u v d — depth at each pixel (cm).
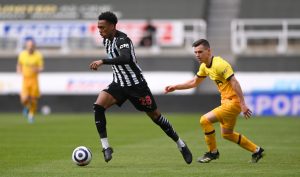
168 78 9175
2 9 10588
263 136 4669
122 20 10256
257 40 9944
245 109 2798
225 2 10531
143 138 4453
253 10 10006
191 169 2698
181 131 5159
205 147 3791
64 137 4519
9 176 2486
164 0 10456
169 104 8162
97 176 2477
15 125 5866
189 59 9344
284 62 9112
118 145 3900
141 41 9694
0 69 9556
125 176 2472
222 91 2928
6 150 3588
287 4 10044
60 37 10044
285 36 9450
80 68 9425
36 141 4188
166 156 3241
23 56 6381
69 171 2633
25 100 6362
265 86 8788
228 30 10106
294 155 3309
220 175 2498
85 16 10419
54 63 9525
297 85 8644
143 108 2825
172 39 9712
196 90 9025
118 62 2677
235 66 9088
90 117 7275
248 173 2561
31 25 10150
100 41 9900
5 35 10088
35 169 2705
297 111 7594
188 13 10169
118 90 2794
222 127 2945
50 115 7806
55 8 10550
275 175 2502
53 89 9200
